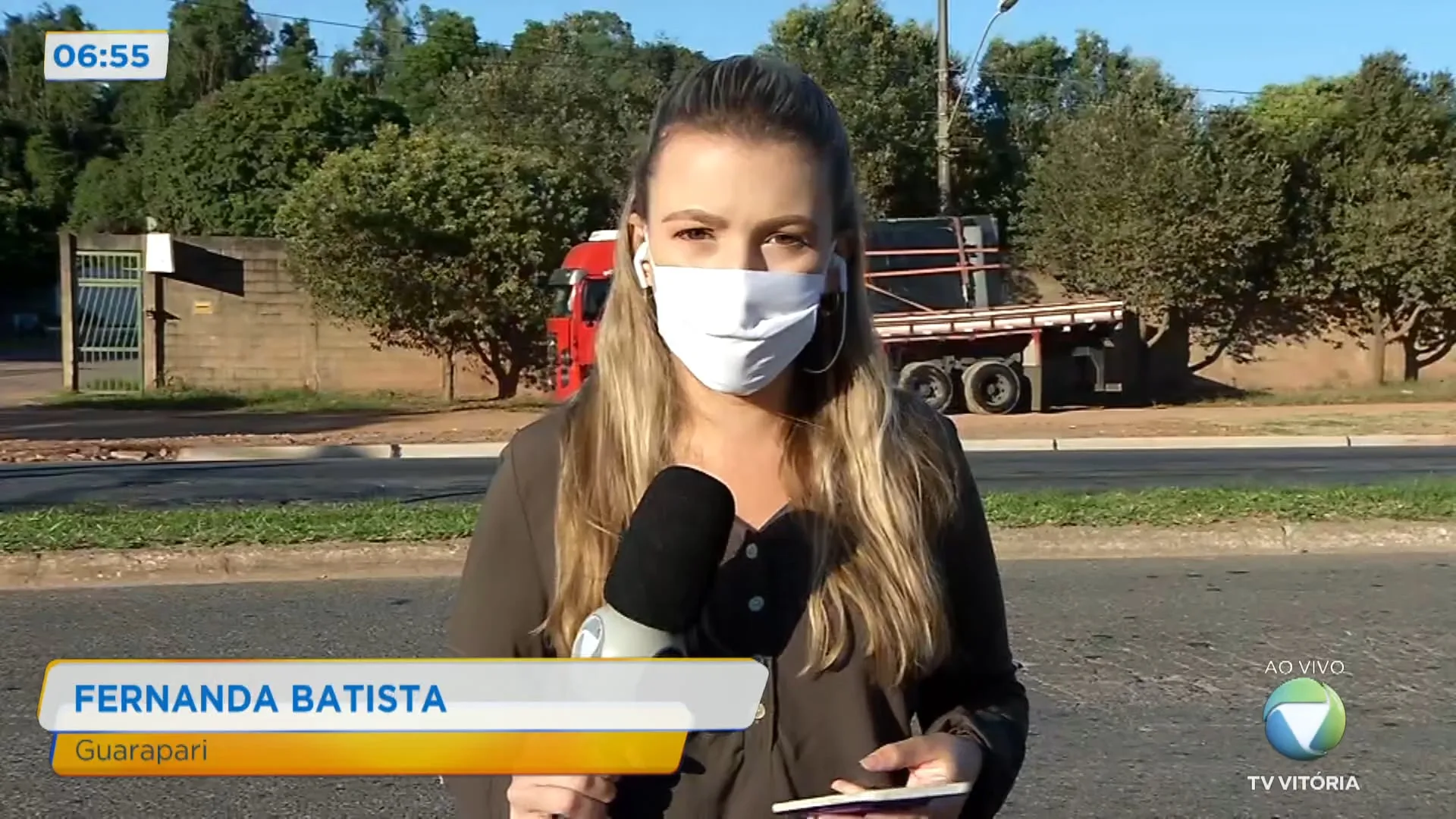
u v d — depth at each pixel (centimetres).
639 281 175
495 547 174
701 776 161
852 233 174
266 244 2567
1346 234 2586
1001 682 190
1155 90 2733
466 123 3206
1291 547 909
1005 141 3362
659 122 168
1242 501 970
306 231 2355
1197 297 2577
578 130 3084
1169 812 465
